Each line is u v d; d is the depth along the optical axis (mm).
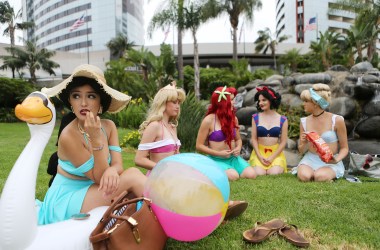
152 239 2023
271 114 5645
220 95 4867
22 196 1852
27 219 1847
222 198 2074
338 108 8430
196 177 2037
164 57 27047
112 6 68938
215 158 4984
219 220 2113
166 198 2016
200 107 9055
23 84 26109
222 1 28359
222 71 36438
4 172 5559
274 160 5539
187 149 8820
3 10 47719
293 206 3566
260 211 3395
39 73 45938
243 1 27906
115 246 1896
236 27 31094
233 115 4973
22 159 1934
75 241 1932
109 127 2633
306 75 9703
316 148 4832
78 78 2295
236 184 4590
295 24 73000
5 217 1812
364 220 3156
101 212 2166
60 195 2436
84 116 2293
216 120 4980
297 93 9602
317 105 5102
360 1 25922
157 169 2143
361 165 5559
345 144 5102
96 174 2305
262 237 2609
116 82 26641
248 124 9258
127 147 9641
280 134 5668
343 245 2574
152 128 3320
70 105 2459
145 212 2010
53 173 3111
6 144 10156
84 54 52312
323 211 3408
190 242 2613
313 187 4387
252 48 53969
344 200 3748
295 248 2521
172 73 27094
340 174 4988
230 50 53344
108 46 51344
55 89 2273
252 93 10172
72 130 2318
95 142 2188
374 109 8211
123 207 2109
